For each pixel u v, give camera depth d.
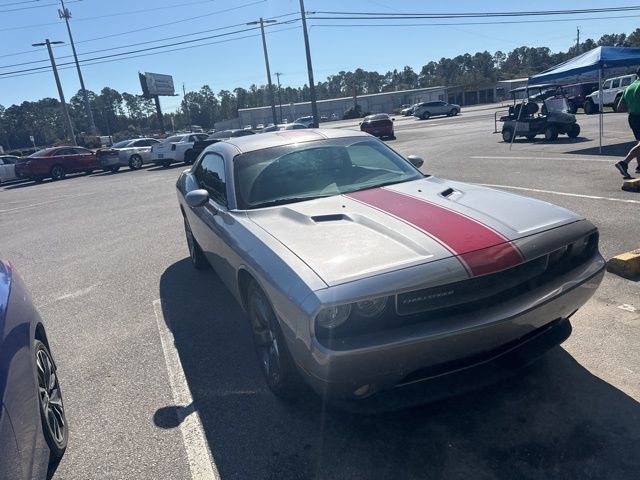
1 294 2.49
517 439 2.61
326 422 2.89
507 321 2.49
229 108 133.62
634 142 13.47
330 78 154.62
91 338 4.34
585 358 3.27
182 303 4.95
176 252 6.97
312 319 2.32
